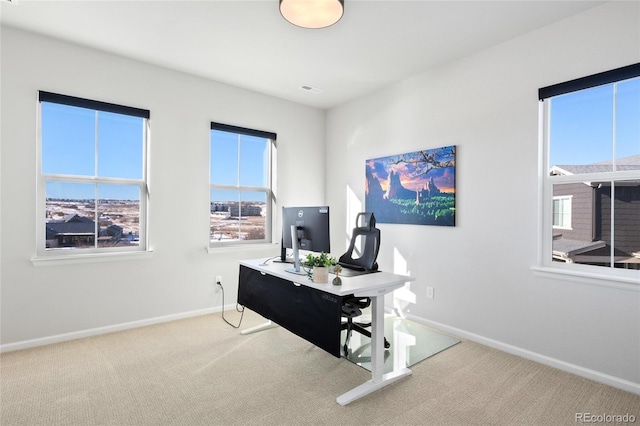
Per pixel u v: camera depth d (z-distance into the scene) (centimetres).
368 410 209
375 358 236
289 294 273
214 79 387
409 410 209
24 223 288
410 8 246
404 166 380
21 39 284
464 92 327
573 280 254
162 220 358
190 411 205
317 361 274
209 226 390
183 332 332
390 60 334
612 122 245
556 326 265
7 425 190
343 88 411
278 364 268
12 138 282
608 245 247
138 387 231
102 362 267
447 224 338
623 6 232
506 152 296
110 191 336
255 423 195
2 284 280
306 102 464
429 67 350
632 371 229
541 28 273
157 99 353
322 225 265
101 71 321
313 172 484
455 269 334
